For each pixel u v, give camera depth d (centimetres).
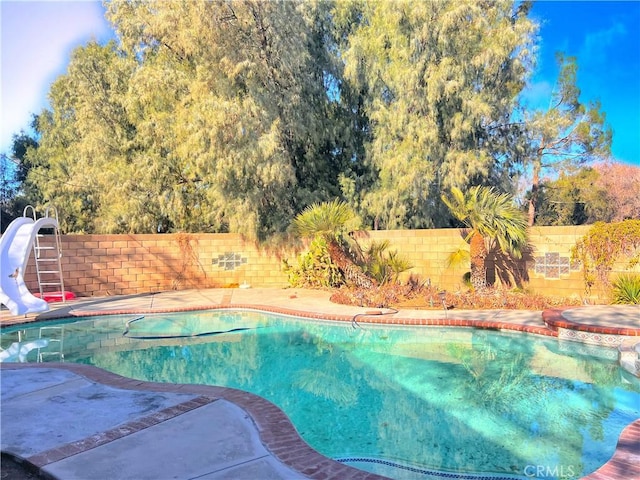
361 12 1695
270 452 341
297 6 1600
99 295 1385
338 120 1681
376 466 379
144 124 1577
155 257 1469
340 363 702
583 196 2280
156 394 479
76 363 664
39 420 407
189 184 1708
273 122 1437
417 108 1460
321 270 1453
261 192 1481
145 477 303
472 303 1063
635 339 694
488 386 588
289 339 859
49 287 1318
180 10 1433
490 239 1197
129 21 1595
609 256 1029
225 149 1376
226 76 1438
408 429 457
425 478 356
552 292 1130
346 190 1584
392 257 1294
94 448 348
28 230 1116
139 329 957
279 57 1466
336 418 489
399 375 639
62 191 2041
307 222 1250
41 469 316
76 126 1897
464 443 423
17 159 2558
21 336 910
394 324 922
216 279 1536
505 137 1669
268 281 1562
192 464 322
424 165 1428
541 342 795
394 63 1503
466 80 1440
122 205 1661
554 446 413
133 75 1591
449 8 1407
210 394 477
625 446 368
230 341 851
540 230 1145
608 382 600
